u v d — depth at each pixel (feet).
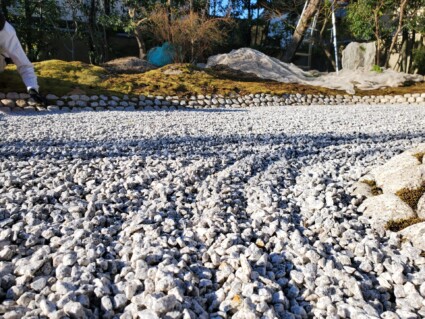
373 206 7.09
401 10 42.96
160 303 3.87
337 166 10.29
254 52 39.93
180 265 4.80
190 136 15.12
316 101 31.89
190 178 8.79
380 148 12.71
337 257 5.35
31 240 5.49
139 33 46.42
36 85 24.48
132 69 37.42
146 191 7.95
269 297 4.26
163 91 29.78
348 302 4.40
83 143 13.28
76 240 5.45
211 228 5.93
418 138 14.69
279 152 12.26
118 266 4.97
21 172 8.91
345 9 49.93
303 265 5.13
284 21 52.90
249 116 23.07
